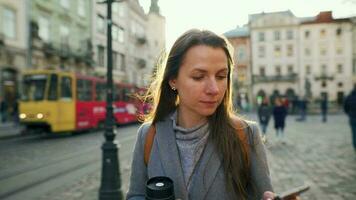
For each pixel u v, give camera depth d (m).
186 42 1.69
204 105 1.67
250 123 1.81
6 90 29.22
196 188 1.71
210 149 1.73
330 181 8.34
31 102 20.67
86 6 41.44
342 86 74.69
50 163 12.04
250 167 1.77
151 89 2.03
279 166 10.45
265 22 77.44
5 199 7.55
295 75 76.00
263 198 1.60
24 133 21.64
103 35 45.84
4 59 28.64
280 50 77.06
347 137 18.66
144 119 2.06
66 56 36.47
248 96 78.44
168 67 1.77
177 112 1.84
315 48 75.50
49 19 34.44
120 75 50.06
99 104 24.97
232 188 1.69
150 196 1.46
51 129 20.56
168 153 1.75
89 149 15.59
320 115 44.12
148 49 63.72
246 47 79.19
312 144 15.74
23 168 11.13
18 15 30.11
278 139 17.14
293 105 45.94
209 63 1.65
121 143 17.88
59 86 20.95
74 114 22.05
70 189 8.29
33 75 20.86
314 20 75.50
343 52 74.38
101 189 6.95
